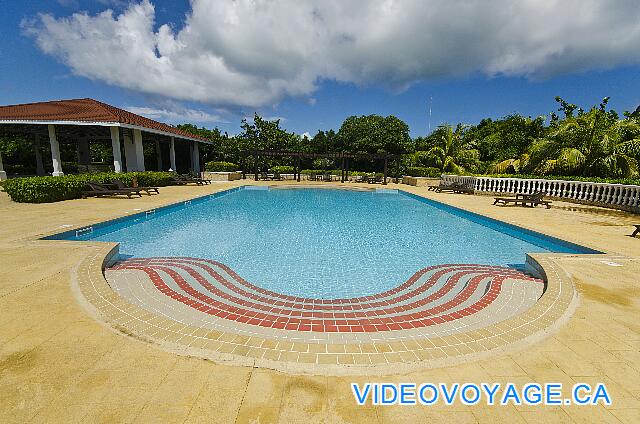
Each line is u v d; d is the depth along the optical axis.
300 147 38.03
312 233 9.88
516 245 8.62
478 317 3.86
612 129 16.72
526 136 26.59
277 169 32.34
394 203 17.16
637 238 7.76
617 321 3.43
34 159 27.56
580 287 4.37
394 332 3.46
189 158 30.80
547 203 13.16
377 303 4.78
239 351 2.77
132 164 22.52
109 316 3.31
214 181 25.81
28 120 18.33
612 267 5.24
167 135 23.02
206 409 2.11
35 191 11.71
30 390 2.23
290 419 2.05
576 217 10.90
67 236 7.44
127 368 2.50
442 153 28.78
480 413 2.15
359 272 6.40
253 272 6.29
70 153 31.23
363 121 41.06
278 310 4.36
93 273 4.49
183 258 6.98
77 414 2.03
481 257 7.54
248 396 2.25
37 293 3.82
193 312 3.91
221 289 5.14
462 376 2.54
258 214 13.12
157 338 2.93
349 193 21.97
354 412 2.13
